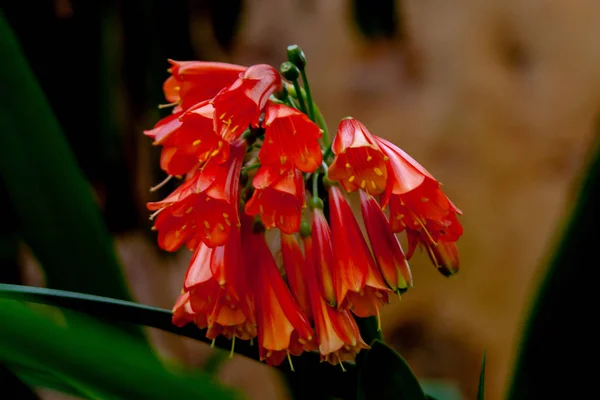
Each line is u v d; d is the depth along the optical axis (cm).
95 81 128
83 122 131
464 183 150
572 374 71
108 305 69
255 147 72
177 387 69
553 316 70
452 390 90
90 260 78
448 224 70
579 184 70
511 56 153
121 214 139
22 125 77
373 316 72
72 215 78
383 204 69
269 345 70
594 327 70
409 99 152
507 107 151
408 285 71
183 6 123
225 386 70
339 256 70
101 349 68
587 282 69
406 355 151
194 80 71
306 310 71
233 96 70
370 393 70
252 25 152
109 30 123
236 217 69
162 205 70
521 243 148
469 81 151
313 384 73
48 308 82
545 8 151
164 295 144
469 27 152
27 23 123
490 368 146
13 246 126
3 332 67
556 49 151
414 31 152
